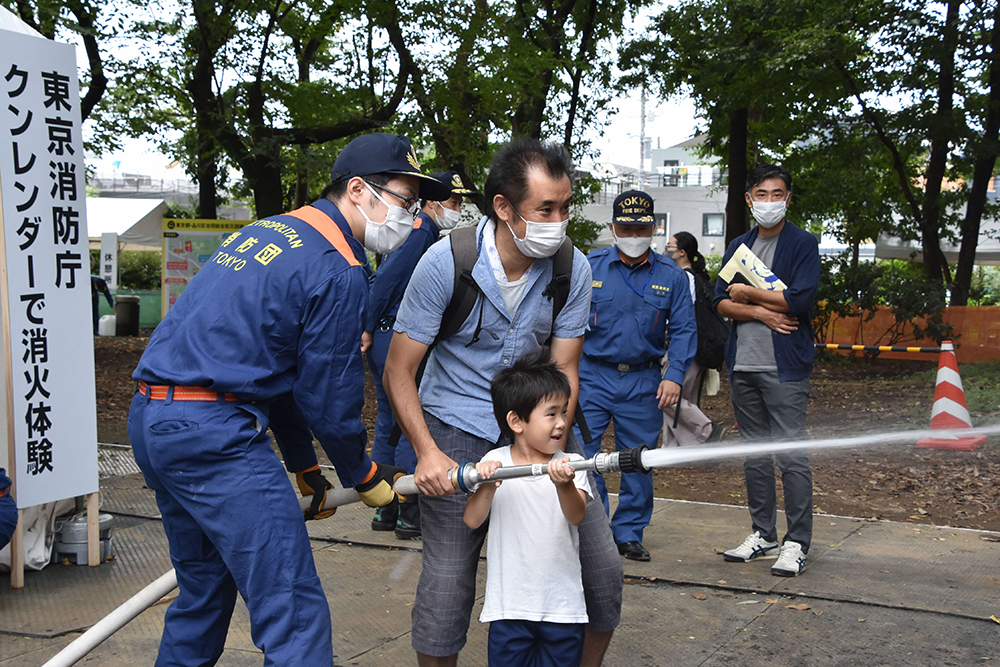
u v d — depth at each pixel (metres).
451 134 14.20
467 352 2.92
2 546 3.67
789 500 4.61
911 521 5.86
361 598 4.16
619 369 4.80
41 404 4.20
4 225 4.06
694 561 4.78
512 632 2.79
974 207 17.56
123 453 7.53
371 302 5.15
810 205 20.28
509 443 2.95
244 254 2.58
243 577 2.48
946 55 14.92
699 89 16.06
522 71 13.34
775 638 3.72
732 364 4.84
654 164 54.22
